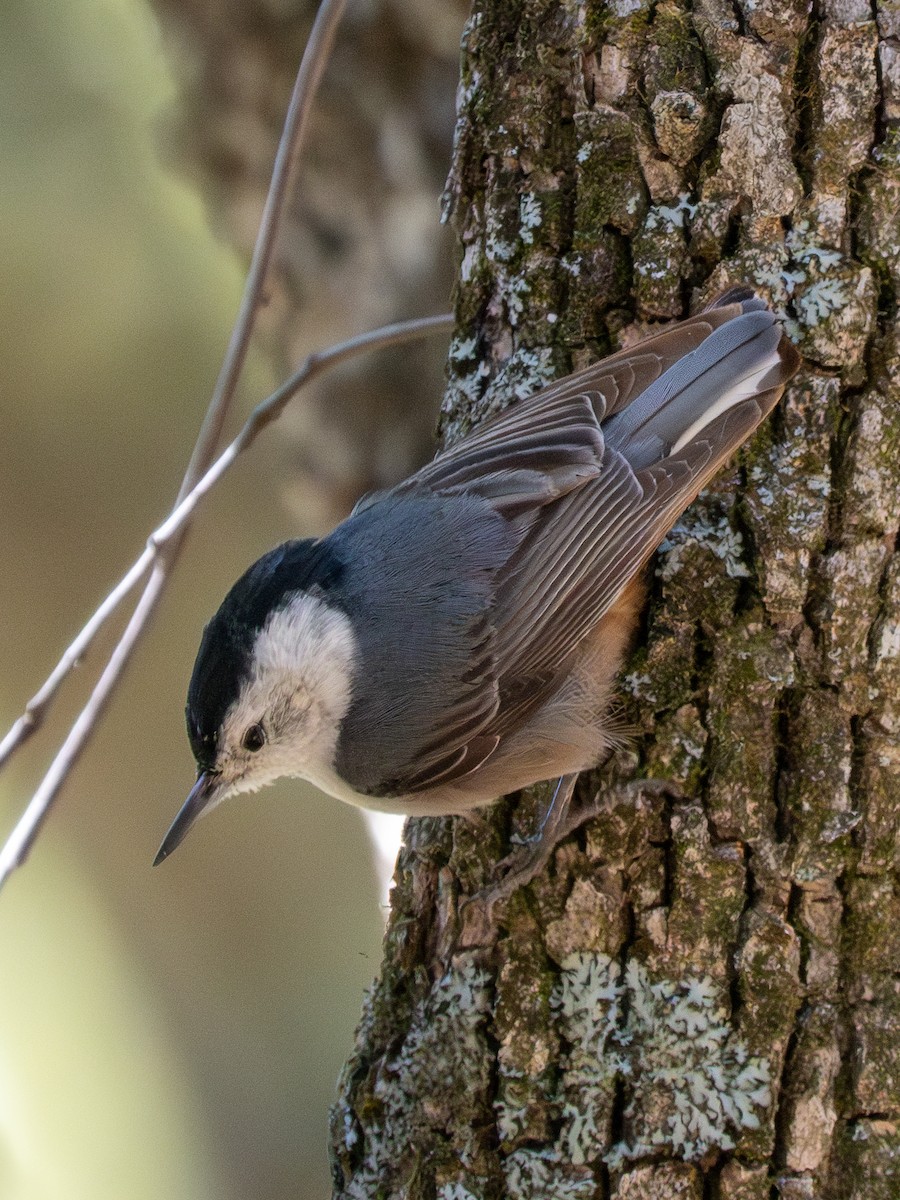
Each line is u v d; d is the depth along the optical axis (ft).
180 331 36.96
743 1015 21.95
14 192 36.76
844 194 23.00
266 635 24.53
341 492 37.68
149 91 36.99
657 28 23.70
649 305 23.93
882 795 22.25
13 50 36.96
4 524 35.24
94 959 35.58
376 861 36.88
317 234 36.22
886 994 21.86
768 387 22.39
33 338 36.22
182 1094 35.35
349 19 33.71
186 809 24.53
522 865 23.41
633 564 22.86
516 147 24.39
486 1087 22.75
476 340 25.58
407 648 24.25
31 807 22.38
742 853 22.49
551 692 23.62
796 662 22.68
